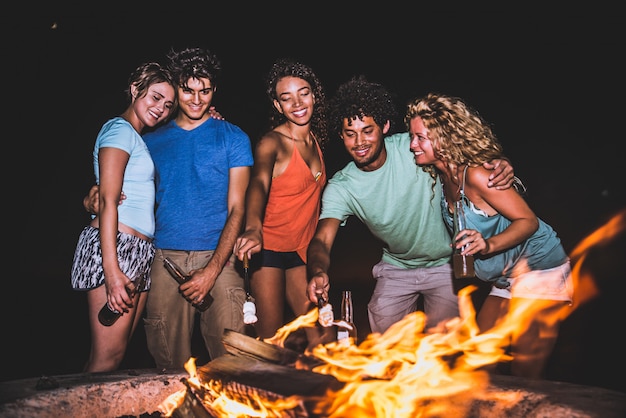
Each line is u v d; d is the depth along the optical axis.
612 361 4.41
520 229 2.51
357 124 2.79
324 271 2.77
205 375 1.98
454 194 2.70
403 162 2.93
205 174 2.94
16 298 7.49
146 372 2.21
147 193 2.80
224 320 2.89
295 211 3.27
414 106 2.73
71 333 5.89
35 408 1.86
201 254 2.92
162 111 2.83
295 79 3.13
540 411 1.69
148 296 2.91
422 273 3.22
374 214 3.02
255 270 3.32
